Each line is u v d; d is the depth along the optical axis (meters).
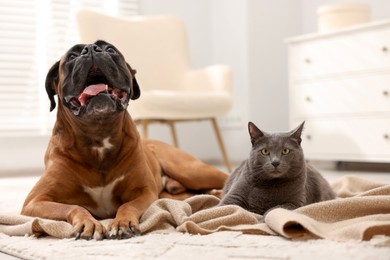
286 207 1.90
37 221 1.77
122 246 1.55
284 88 5.90
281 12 5.86
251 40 5.70
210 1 6.28
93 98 1.92
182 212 1.88
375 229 1.51
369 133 4.46
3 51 5.43
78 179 2.10
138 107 4.18
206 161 6.30
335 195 2.36
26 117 5.55
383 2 5.16
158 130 6.04
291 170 1.91
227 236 1.63
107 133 2.05
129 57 4.79
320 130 4.92
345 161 5.19
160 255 1.44
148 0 6.01
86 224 1.73
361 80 4.51
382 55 4.32
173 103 4.25
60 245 1.61
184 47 5.12
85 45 2.05
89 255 1.46
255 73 5.73
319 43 4.89
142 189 2.17
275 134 1.97
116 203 2.21
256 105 5.74
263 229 1.68
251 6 5.69
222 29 6.09
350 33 4.57
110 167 2.12
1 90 5.43
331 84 4.79
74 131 2.06
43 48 5.59
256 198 1.97
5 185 4.08
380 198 1.76
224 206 1.85
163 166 2.72
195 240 1.60
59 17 5.66
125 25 4.82
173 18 5.14
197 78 4.89
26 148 5.50
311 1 5.86
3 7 5.43
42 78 5.59
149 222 1.80
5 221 1.95
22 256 1.55
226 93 4.56
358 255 1.34
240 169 2.26
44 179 2.09
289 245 1.50
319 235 1.56
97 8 5.84
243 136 5.81
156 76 4.95
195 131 6.24
